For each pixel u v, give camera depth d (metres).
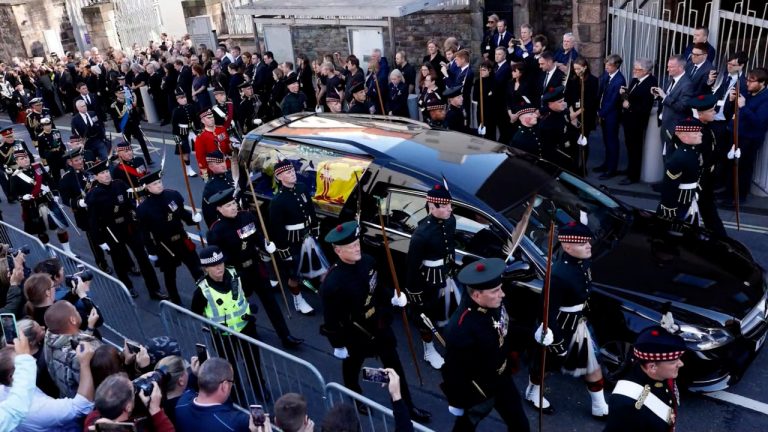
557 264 5.06
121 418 3.74
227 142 10.26
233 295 5.54
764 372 5.67
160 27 22.67
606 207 6.44
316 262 6.82
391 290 6.64
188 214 7.43
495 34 12.79
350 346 5.25
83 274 5.68
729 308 5.19
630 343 5.27
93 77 17.53
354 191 6.70
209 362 3.98
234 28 19.34
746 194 8.55
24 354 4.23
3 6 22.59
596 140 11.34
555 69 9.91
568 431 5.26
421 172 6.33
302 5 14.28
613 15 11.94
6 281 6.34
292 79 11.47
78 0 23.67
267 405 5.71
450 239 5.72
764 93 8.02
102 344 4.62
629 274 5.55
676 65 8.59
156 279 7.92
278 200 6.72
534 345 5.38
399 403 3.87
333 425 3.41
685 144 6.74
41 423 4.21
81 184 8.46
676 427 5.20
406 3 12.80
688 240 6.01
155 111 16.48
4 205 12.10
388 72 12.88
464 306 4.54
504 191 6.09
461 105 9.40
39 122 11.95
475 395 4.54
